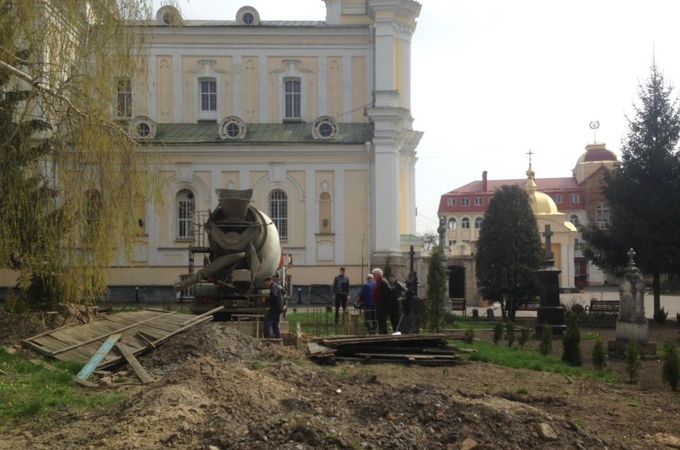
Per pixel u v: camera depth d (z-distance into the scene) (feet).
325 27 149.69
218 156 137.28
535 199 214.48
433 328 82.74
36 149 58.13
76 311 62.13
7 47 56.29
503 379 49.16
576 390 45.34
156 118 149.07
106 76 60.13
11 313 57.82
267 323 62.80
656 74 112.27
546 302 81.35
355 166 137.69
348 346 56.49
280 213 137.90
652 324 104.68
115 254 62.59
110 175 59.88
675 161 109.60
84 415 34.06
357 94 150.30
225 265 68.18
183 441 29.25
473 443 29.14
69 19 58.54
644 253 109.81
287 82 151.53
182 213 137.69
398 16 146.30
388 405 32.27
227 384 35.19
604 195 115.96
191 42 149.89
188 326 55.52
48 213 58.23
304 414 30.94
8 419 34.06
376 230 135.33
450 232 341.21
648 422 36.17
